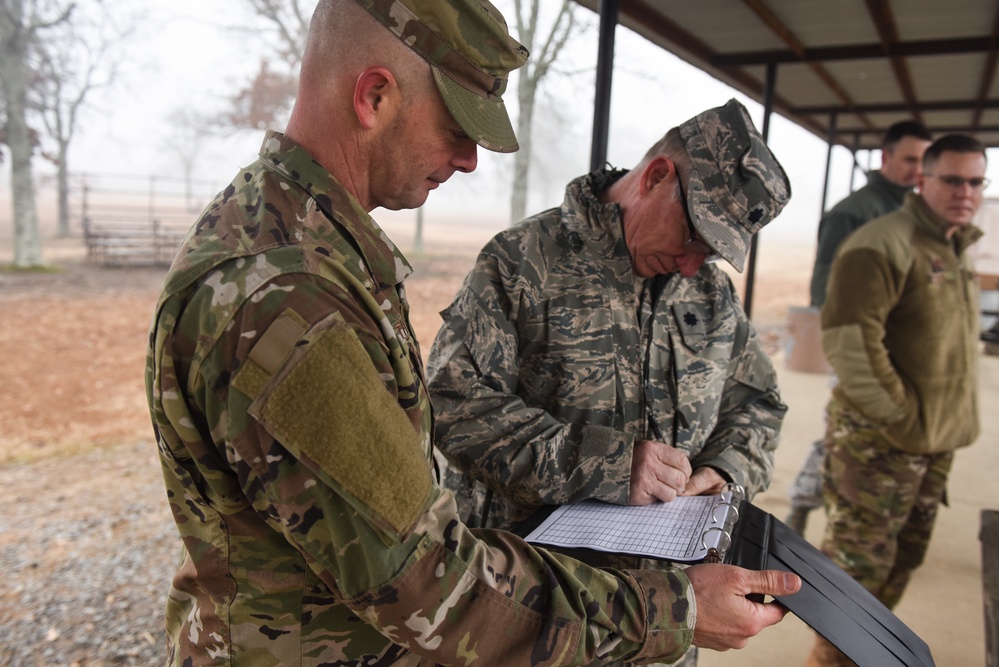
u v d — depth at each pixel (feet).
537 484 3.92
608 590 2.66
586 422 4.33
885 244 7.03
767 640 7.96
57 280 37.37
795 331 21.07
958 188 6.92
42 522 10.99
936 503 7.67
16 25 39.45
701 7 8.66
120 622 8.21
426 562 2.27
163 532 10.72
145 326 27.63
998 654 4.44
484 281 4.31
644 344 4.47
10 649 7.60
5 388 18.71
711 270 4.90
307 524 2.16
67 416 16.96
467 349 4.13
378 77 2.37
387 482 2.17
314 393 2.09
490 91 2.58
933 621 8.34
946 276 7.13
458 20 2.38
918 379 7.05
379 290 2.52
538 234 4.53
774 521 3.71
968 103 15.52
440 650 2.32
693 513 3.76
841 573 3.40
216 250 2.26
